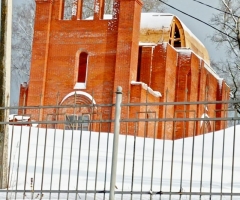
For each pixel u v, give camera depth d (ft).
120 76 197.67
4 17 72.49
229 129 113.50
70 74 205.87
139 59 222.07
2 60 71.72
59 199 56.49
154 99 204.44
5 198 58.85
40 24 210.79
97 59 203.00
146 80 213.05
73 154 87.15
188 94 224.74
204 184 67.15
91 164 79.41
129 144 103.65
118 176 70.69
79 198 57.52
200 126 221.05
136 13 202.49
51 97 205.87
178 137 208.54
